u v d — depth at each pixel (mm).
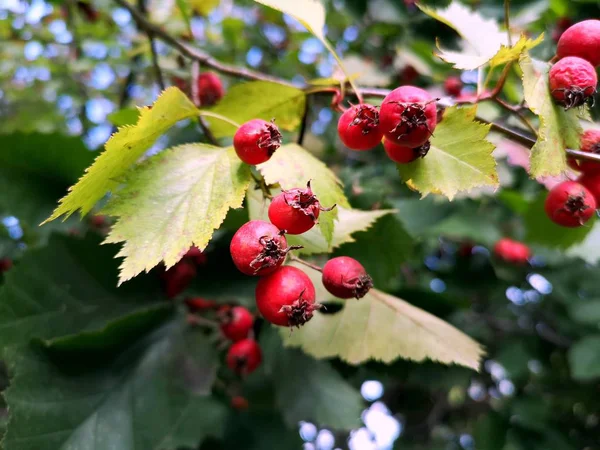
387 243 191
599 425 417
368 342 173
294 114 163
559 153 119
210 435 239
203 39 400
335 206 114
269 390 251
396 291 217
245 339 200
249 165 117
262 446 247
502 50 123
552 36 268
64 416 143
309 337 175
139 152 118
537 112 117
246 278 187
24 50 382
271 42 443
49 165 184
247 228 103
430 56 279
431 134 115
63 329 160
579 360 335
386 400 418
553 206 139
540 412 361
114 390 154
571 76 119
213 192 112
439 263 403
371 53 316
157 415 153
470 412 498
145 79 381
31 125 396
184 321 176
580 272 369
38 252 164
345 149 315
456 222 327
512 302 414
